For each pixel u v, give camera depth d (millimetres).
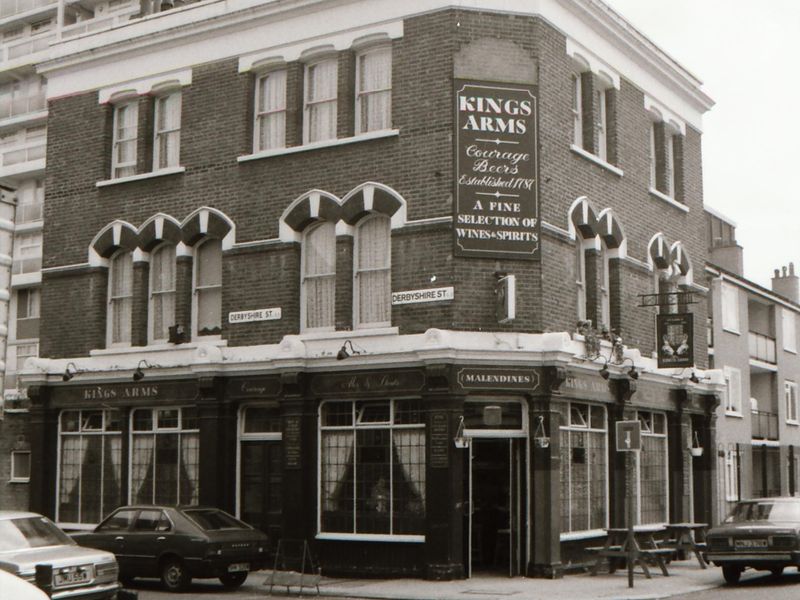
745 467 35812
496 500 20328
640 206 24812
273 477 21812
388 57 21375
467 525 19750
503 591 17703
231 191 22656
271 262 22000
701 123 28578
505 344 19656
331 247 21672
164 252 23844
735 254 39844
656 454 24969
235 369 21906
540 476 19688
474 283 19859
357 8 21500
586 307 22469
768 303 40750
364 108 21516
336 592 18000
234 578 18953
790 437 41719
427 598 16922
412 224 20281
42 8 49625
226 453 22062
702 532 25969
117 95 24562
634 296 24156
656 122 26406
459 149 20094
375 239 21141
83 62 24984
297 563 20656
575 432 21297
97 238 24344
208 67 23328
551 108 21125
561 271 21062
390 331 20156
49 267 25062
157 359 23078
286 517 20906
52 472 24516
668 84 26672
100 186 24438
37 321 39188
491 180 20172
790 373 42406
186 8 23578
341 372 20672
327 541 20609
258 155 22297
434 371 19344
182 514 18734
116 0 48312
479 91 20328
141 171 24016
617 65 24188
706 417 26734
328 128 21953
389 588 18297
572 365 20656
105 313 24297
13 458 34156
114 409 23906
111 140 24719
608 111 23969
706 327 27812
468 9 20531
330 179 21422
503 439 20250
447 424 19344
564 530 20625
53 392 24562
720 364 34750
